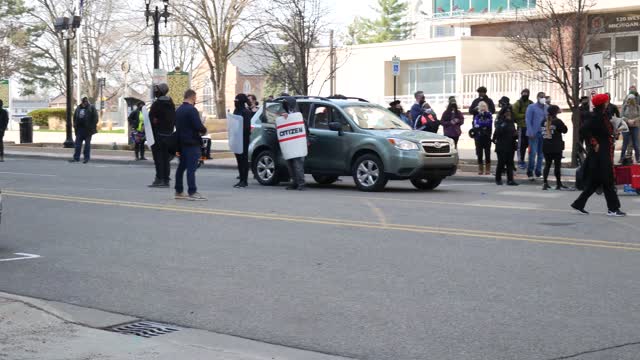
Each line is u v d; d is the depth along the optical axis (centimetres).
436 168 1989
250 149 2191
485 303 844
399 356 680
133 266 1050
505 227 1355
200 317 810
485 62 4616
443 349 696
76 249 1170
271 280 964
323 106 2102
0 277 991
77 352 678
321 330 759
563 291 891
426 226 1367
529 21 3444
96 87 7212
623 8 3800
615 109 2306
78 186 2092
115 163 3159
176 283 955
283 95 2202
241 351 699
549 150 2016
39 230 1344
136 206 1648
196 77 7294
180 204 1684
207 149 3072
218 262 1071
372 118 2086
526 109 2370
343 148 2038
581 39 2786
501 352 685
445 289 907
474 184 2238
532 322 771
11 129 5975
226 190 2028
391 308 830
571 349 689
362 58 5144
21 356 665
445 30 6344
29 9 7312
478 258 1081
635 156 2508
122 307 852
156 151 2070
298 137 2027
